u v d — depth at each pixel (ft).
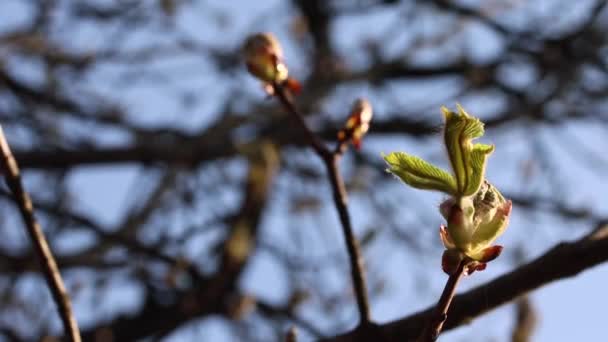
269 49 8.20
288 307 22.45
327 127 27.61
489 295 8.50
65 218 23.03
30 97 27.04
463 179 5.17
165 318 20.62
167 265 21.15
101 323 21.06
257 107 25.13
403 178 5.27
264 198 17.98
